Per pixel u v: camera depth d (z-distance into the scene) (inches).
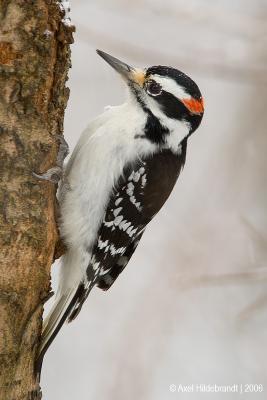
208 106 619.8
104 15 533.0
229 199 577.9
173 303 538.9
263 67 499.8
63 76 293.6
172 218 567.2
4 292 279.6
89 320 550.0
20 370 285.7
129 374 518.6
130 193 334.6
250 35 500.7
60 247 324.8
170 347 532.4
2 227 278.1
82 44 570.6
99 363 529.0
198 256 540.4
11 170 279.6
